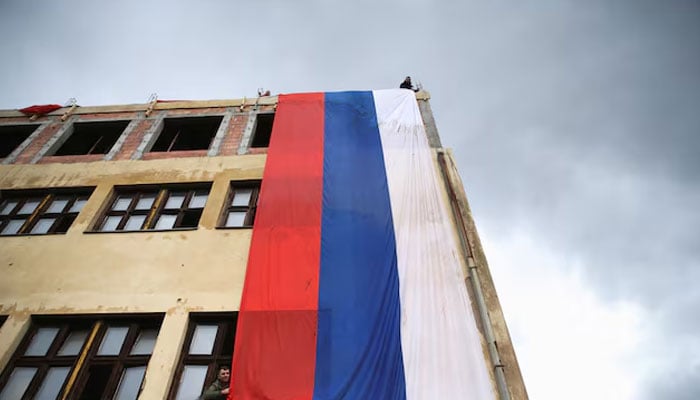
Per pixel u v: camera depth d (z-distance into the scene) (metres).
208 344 7.97
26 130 14.41
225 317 8.30
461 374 7.08
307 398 6.75
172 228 10.20
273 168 11.20
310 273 8.64
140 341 8.08
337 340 7.55
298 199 10.30
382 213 9.95
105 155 12.53
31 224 10.74
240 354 7.27
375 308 8.06
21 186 11.55
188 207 10.98
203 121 14.23
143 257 9.25
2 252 9.53
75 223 10.23
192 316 8.27
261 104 14.35
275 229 9.55
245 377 6.98
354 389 6.88
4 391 7.38
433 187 10.65
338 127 12.77
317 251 9.09
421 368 7.15
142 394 6.98
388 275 8.60
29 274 8.99
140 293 8.52
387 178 10.91
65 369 7.66
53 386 7.43
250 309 7.95
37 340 8.16
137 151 12.59
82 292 8.59
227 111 14.22
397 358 7.28
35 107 14.65
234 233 9.72
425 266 8.80
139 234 9.81
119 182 11.48
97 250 9.47
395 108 13.62
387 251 9.09
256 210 10.14
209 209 10.45
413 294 8.30
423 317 7.91
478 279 8.70
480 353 7.40
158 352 7.55
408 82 15.69
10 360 7.75
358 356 7.33
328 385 6.93
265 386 6.88
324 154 11.69
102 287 8.66
